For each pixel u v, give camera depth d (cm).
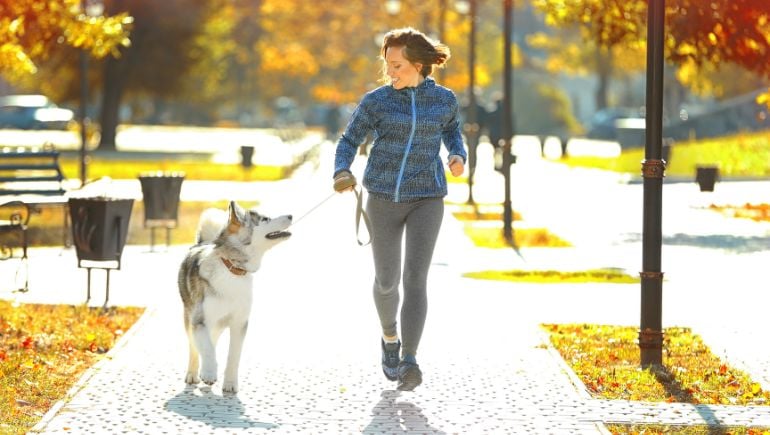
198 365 943
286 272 1645
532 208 2870
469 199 2975
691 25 2008
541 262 1809
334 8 7462
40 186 2912
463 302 1404
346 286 1512
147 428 806
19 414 839
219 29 6825
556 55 9400
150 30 6131
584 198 3209
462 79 5912
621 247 2027
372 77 7981
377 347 1105
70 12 1888
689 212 2712
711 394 931
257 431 802
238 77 10512
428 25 5269
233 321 902
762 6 1989
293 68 7812
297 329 1198
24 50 1998
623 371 1012
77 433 791
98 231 1341
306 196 3061
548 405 885
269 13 7769
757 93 5753
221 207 2716
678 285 1571
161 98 6550
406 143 899
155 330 1175
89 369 991
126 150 5709
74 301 1368
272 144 6700
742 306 1391
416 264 905
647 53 1030
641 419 844
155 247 1970
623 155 5166
